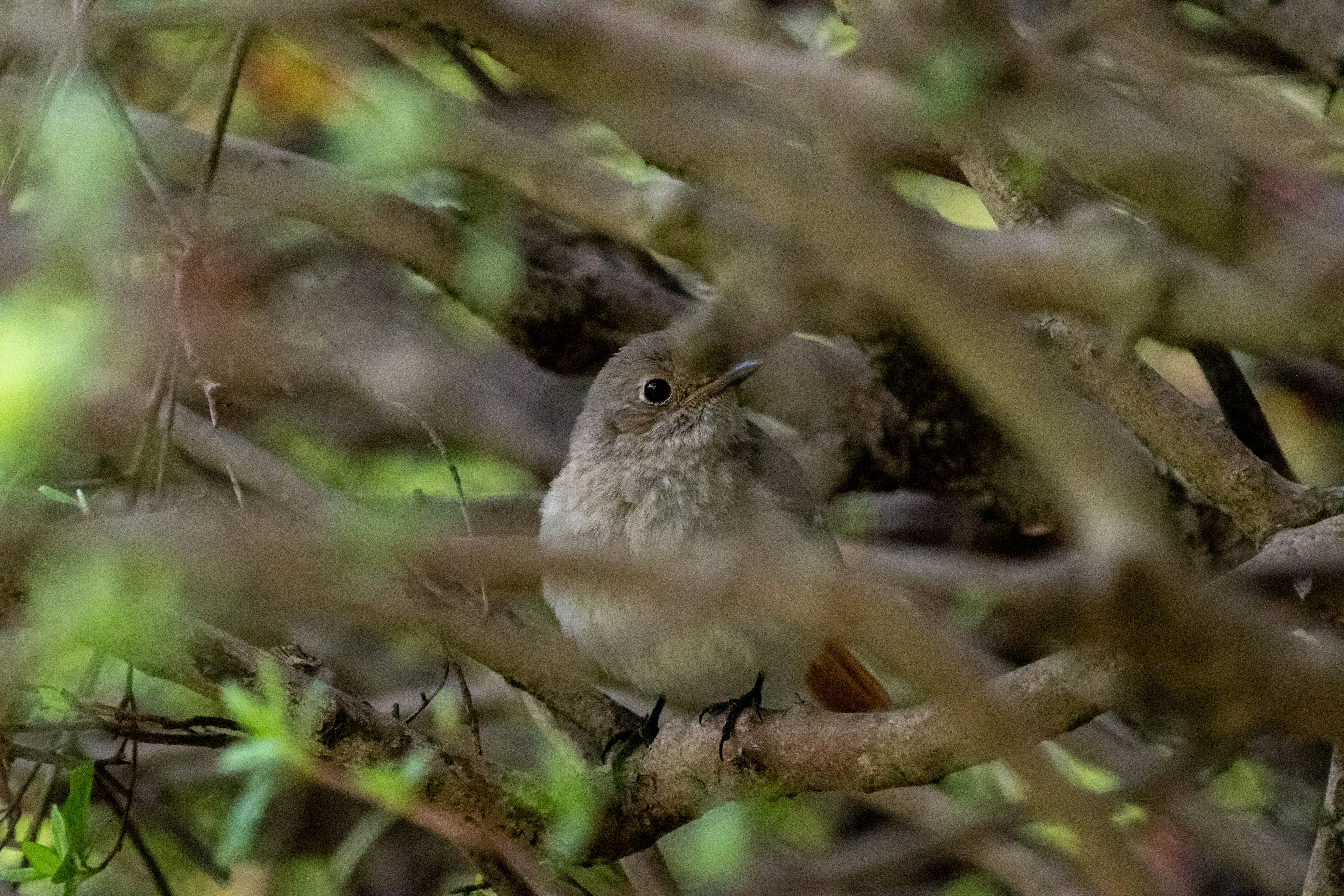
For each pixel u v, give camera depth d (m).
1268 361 11.70
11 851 8.22
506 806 7.37
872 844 11.51
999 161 6.98
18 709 7.56
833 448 11.39
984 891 10.37
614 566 3.94
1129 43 7.05
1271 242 5.56
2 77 8.12
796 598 3.87
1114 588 3.77
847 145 5.14
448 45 9.88
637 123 4.52
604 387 9.84
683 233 8.77
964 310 3.80
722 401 9.50
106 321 5.68
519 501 10.77
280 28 6.36
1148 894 3.96
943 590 8.71
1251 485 7.63
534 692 8.59
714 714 8.37
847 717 7.30
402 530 4.18
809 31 10.15
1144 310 5.44
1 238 7.01
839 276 8.09
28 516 7.10
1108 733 11.15
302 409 11.27
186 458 9.83
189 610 7.03
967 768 7.08
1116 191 6.43
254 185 9.98
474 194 9.82
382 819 8.99
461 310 12.45
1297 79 9.64
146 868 9.06
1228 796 11.06
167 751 10.48
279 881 10.98
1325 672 3.68
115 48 9.45
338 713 7.01
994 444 10.79
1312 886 7.54
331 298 11.52
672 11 6.21
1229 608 3.72
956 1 5.44
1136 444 9.36
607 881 10.32
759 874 10.83
